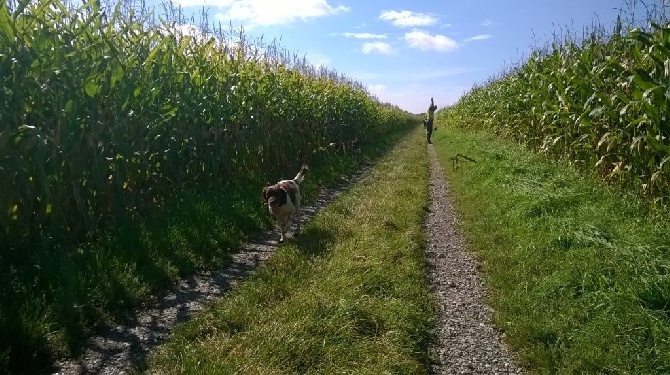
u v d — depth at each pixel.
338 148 17.06
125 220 6.53
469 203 9.55
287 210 7.06
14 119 5.16
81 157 6.06
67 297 4.31
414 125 61.22
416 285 5.14
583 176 8.82
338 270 5.18
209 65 9.57
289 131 13.18
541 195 7.62
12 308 3.95
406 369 3.57
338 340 3.82
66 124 5.67
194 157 8.91
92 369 3.60
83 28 6.11
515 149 13.89
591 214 6.42
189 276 5.61
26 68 5.27
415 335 4.14
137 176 7.24
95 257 5.23
